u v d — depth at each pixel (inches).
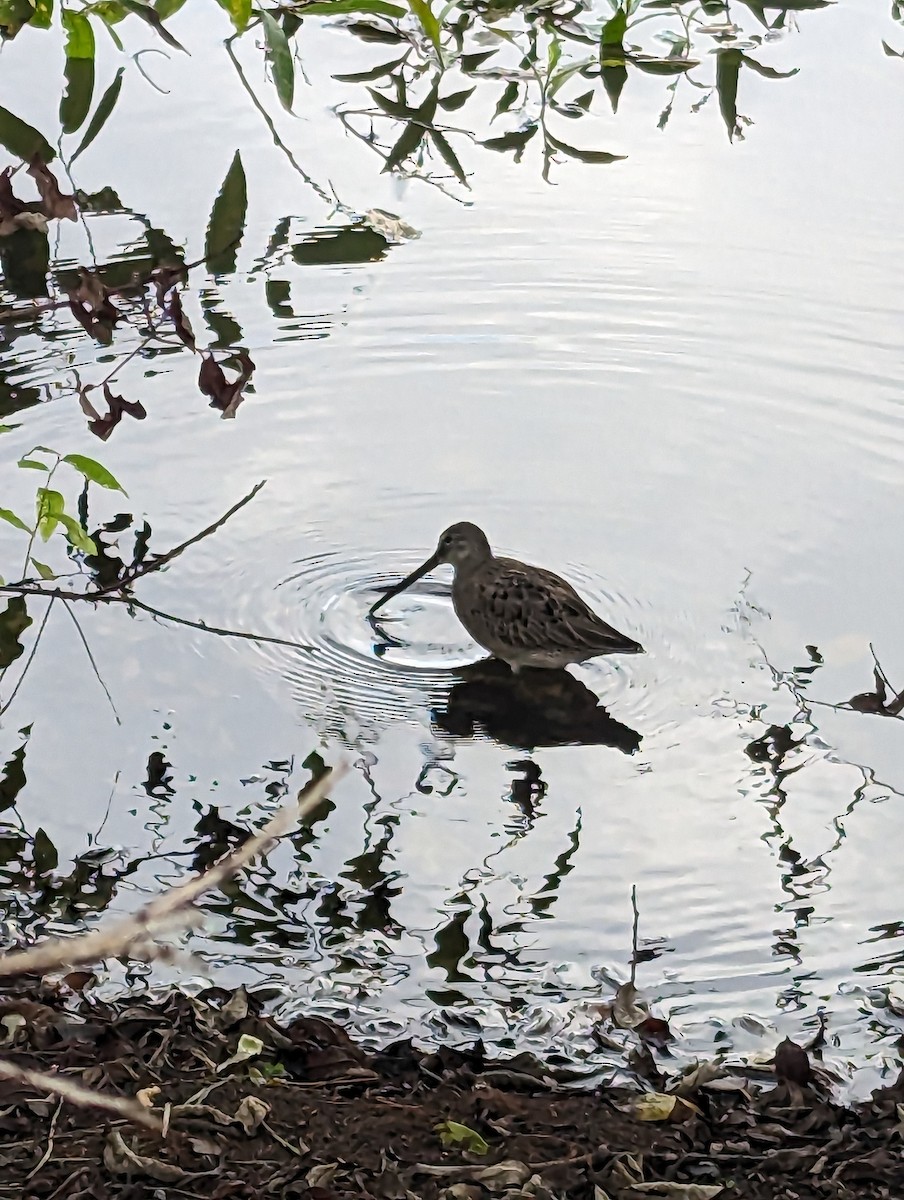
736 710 338.6
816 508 398.9
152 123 536.4
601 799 316.5
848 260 488.7
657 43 598.9
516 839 305.7
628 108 561.6
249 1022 257.8
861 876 297.1
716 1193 226.7
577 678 350.9
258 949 280.7
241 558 378.6
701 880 296.4
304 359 447.8
